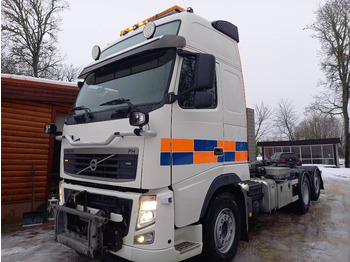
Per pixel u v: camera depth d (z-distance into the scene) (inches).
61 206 126.0
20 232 214.7
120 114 115.8
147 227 102.0
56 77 926.4
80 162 132.3
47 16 800.9
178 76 115.2
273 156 895.7
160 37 119.3
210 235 128.1
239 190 156.3
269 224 220.5
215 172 132.7
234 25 166.4
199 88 107.9
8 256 161.8
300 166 303.9
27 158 262.1
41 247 177.3
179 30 125.3
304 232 198.5
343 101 906.1
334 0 922.7
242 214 156.7
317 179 303.0
